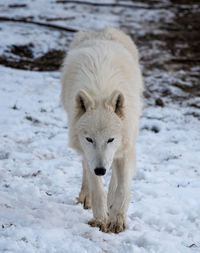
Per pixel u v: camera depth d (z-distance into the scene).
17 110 21.72
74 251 8.59
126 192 10.64
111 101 9.90
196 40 38.56
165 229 11.23
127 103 10.52
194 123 22.75
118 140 10.05
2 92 24.17
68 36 35.56
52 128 20.05
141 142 19.31
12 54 30.80
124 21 41.59
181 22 42.91
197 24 42.59
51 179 14.25
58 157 16.78
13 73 27.97
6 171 14.47
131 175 10.99
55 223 10.38
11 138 17.94
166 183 14.72
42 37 34.09
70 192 13.35
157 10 46.12
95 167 9.49
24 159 16.03
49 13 40.09
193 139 20.16
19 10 39.84
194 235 10.79
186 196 13.47
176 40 38.06
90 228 10.17
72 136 10.63
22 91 24.88
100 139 9.67
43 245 8.73
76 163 16.22
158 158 17.56
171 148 18.61
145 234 10.12
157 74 30.66
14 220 10.03
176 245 9.74
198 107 25.53
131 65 11.92
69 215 11.09
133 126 10.70
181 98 26.94
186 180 15.10
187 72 31.77
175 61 33.62
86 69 10.88
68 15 40.47
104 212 10.52
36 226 9.80
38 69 29.75
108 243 9.49
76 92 10.10
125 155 10.90
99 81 10.47
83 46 12.62
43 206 11.53
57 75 29.03
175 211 12.39
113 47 12.06
